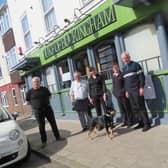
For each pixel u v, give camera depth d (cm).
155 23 770
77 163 630
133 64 752
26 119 1698
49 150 786
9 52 2116
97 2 941
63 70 1307
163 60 763
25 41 1662
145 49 841
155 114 806
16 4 1692
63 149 765
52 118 870
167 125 764
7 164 677
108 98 970
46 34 1344
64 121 1258
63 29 1181
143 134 728
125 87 773
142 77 740
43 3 1341
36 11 1420
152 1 735
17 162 705
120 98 835
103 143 730
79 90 899
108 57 993
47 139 930
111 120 770
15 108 2314
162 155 562
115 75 838
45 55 1375
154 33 802
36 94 841
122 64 899
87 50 1058
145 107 769
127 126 845
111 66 983
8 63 2205
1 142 674
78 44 1078
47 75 1473
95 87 858
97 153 664
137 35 857
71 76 1205
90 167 587
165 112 775
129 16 816
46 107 853
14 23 1800
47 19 1330
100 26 936
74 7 1082
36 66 1515
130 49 890
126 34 895
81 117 936
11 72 2106
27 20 1572
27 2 1515
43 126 844
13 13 1781
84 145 754
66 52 1176
